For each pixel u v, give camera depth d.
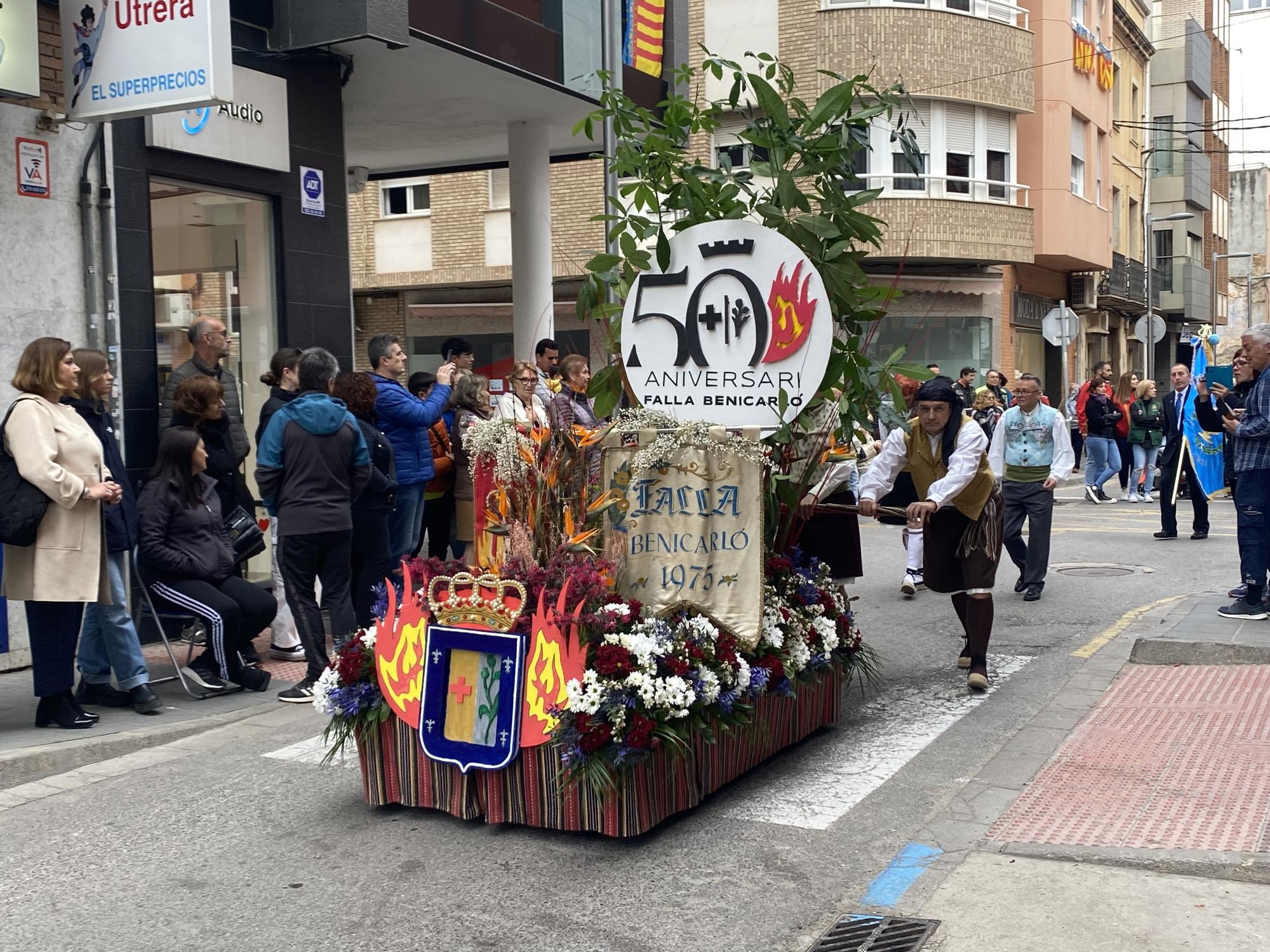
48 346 6.12
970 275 24.77
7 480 6.00
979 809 4.89
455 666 4.85
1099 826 4.62
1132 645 7.58
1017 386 9.77
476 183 24.59
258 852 4.64
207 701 7.01
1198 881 4.11
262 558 9.50
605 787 4.43
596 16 12.56
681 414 5.55
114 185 8.34
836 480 6.53
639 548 5.01
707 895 4.17
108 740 6.08
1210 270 48.03
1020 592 10.12
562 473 4.98
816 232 5.59
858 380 5.69
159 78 7.56
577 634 4.55
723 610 4.99
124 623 6.67
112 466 6.62
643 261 5.61
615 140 12.02
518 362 9.30
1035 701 6.66
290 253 9.88
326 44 9.50
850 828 4.78
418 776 4.97
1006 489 9.88
